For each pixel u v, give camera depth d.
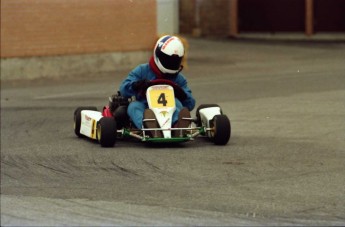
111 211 26.97
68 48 80.56
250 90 63.38
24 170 35.41
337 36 108.38
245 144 40.44
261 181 31.56
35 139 44.31
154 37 82.38
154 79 40.84
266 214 26.12
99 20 81.75
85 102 60.53
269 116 49.78
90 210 27.27
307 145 39.69
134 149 39.50
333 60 71.88
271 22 113.50
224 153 37.97
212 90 64.44
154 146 40.22
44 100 62.59
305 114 49.44
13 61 78.12
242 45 104.50
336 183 30.89
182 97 41.12
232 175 32.88
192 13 117.62
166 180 32.22
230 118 49.81
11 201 28.98
